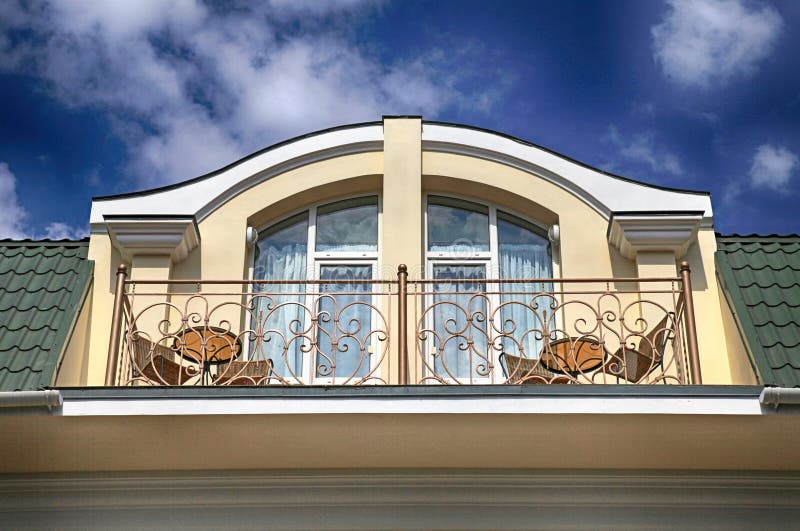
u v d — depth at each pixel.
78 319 8.51
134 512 7.42
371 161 9.65
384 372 8.77
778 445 7.20
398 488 7.48
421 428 7.09
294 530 7.36
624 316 8.84
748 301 8.45
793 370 7.74
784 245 9.05
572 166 9.50
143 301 8.87
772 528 7.37
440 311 9.14
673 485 7.48
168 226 9.05
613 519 7.39
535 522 7.39
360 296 9.20
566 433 7.13
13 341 8.09
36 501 7.44
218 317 8.96
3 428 7.00
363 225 9.66
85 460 7.37
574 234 9.30
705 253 9.07
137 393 6.98
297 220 9.70
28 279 8.78
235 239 9.30
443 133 9.70
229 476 7.48
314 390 7.00
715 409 6.94
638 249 9.05
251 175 9.51
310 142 9.68
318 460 7.41
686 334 7.96
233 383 8.29
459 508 7.44
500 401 6.97
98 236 9.18
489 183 9.52
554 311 8.00
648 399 6.97
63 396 6.95
